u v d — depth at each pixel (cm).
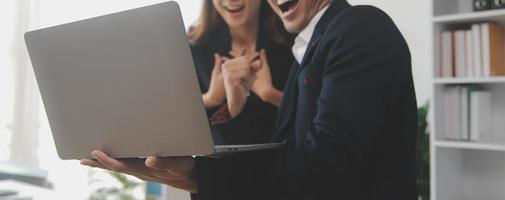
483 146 187
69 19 308
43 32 87
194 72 74
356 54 111
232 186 95
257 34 150
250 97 150
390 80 110
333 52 117
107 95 84
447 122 203
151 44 76
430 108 200
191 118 77
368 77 108
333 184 102
